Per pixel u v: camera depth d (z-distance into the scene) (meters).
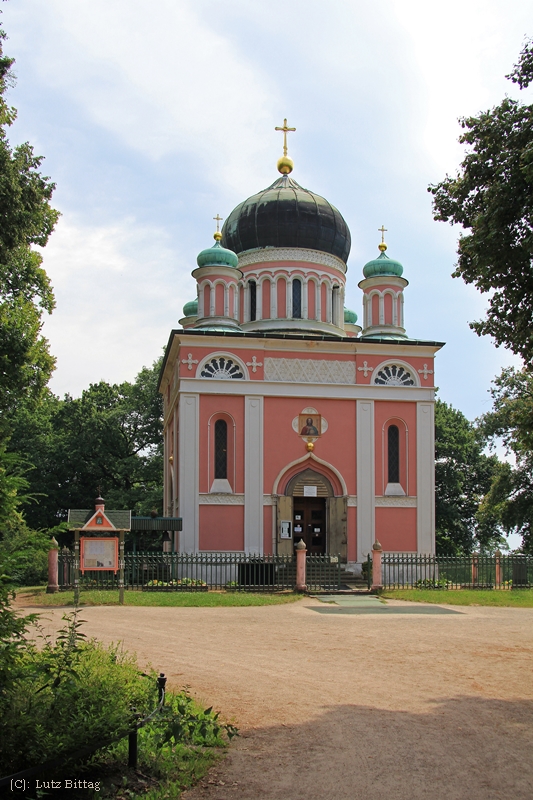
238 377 32.53
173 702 9.89
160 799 7.23
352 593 26.75
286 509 31.91
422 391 33.72
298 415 32.72
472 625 18.84
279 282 38.03
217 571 30.58
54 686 8.10
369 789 7.60
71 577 26.36
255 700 10.94
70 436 53.53
